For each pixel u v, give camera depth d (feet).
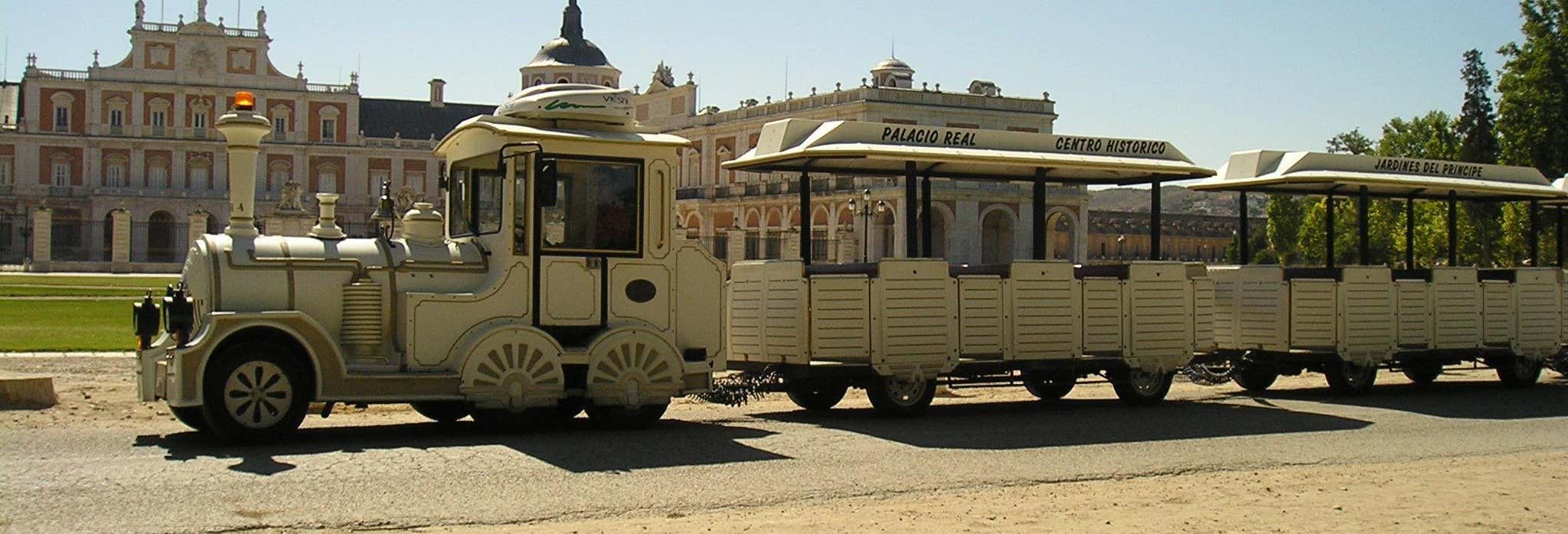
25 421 42.50
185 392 36.55
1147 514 31.22
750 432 43.21
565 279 42.01
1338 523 30.94
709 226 269.44
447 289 41.32
